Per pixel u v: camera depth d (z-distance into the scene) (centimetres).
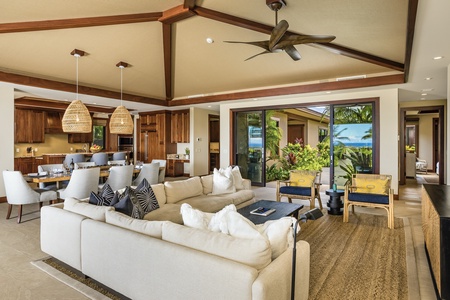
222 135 848
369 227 409
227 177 461
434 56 379
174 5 406
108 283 221
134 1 385
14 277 255
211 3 385
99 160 783
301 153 1022
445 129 761
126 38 491
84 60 540
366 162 636
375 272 269
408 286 243
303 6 359
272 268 159
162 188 389
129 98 753
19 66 518
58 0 360
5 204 542
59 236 267
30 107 898
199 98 801
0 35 426
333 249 326
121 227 221
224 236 176
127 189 309
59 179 470
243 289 149
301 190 494
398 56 465
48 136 980
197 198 418
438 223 215
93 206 258
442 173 761
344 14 366
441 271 208
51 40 462
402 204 562
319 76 598
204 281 164
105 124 1148
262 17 400
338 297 226
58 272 263
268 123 950
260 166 796
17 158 840
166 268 182
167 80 691
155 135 1016
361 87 581
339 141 667
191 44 532
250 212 349
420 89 605
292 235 188
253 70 604
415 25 275
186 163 1019
